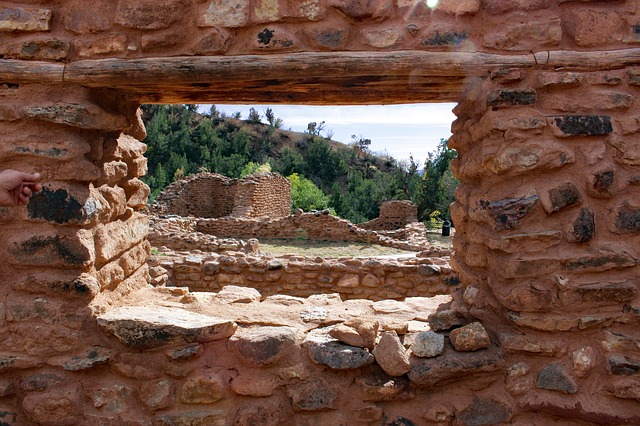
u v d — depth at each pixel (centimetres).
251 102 342
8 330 277
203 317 295
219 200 2264
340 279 646
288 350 275
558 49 266
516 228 264
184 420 271
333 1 269
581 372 261
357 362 267
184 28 279
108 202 308
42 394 273
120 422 274
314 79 279
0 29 275
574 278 260
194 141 4859
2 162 273
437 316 295
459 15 269
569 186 262
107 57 280
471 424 265
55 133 273
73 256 273
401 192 3447
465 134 311
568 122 261
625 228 261
